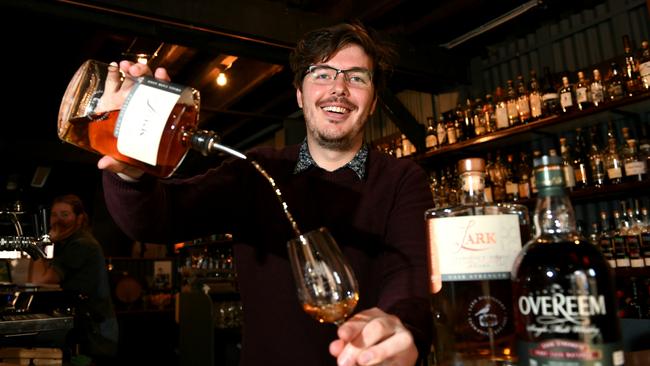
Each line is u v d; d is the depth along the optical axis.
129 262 6.99
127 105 0.80
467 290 0.67
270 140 5.54
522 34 3.39
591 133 2.76
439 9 3.12
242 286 1.21
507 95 3.20
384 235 1.19
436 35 3.45
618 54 2.83
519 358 0.57
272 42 2.55
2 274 2.84
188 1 2.30
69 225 3.05
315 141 1.23
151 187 0.90
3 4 2.04
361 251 1.17
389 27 3.40
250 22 2.46
